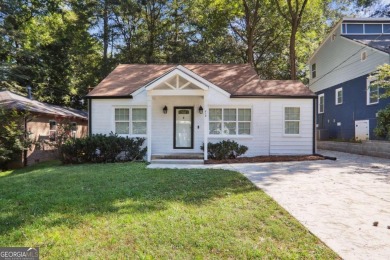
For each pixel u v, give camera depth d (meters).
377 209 5.20
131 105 13.81
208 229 4.21
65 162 12.34
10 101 14.92
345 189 6.72
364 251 3.58
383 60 15.04
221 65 17.39
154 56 29.03
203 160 12.04
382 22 19.47
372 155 14.00
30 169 12.11
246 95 13.68
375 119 15.99
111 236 4.04
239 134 13.95
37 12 21.48
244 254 3.52
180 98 14.06
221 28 26.50
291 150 13.89
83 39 27.44
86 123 22.27
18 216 4.88
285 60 30.17
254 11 24.52
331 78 21.41
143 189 6.65
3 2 17.39
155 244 3.79
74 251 3.63
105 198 5.87
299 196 6.08
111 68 28.45
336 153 15.86
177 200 5.71
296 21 20.86
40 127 15.88
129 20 29.08
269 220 4.59
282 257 3.44
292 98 13.79
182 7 29.02
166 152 14.04
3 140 13.05
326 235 4.05
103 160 12.39
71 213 4.98
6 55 18.22
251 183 7.32
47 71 23.34
